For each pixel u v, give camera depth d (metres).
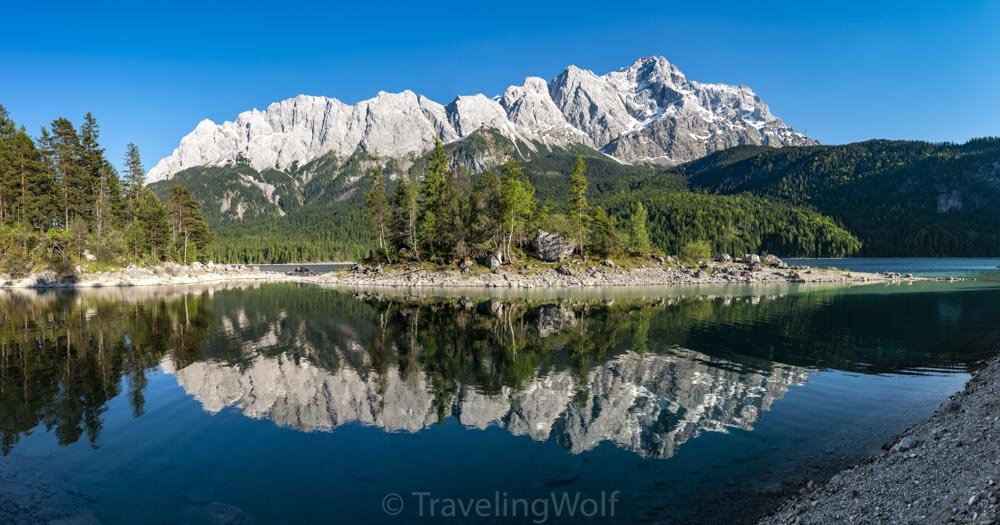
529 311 54.41
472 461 15.91
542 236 106.69
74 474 15.16
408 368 28.67
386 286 94.12
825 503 11.98
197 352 33.50
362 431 18.73
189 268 119.31
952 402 18.55
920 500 10.59
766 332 39.72
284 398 23.00
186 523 12.36
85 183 106.81
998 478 10.05
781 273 103.44
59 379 26.48
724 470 14.97
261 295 76.12
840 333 38.84
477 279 94.88
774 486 13.83
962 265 161.50
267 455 16.52
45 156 103.12
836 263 178.25
